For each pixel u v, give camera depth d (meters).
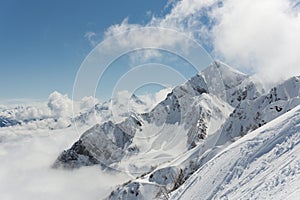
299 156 18.91
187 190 27.78
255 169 21.53
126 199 79.12
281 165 19.47
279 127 24.36
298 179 16.23
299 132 21.95
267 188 17.73
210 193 23.55
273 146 22.66
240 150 25.31
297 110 25.00
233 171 23.61
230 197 20.47
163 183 72.75
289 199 14.09
